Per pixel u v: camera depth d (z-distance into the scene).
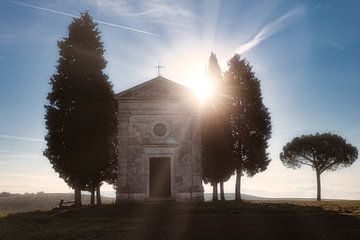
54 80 44.41
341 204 39.62
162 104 43.38
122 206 38.50
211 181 49.34
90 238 24.25
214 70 52.22
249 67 52.31
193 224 28.22
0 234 25.44
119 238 24.03
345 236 22.77
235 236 23.81
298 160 67.50
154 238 23.95
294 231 24.62
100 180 44.84
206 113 49.81
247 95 51.09
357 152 65.62
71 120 42.84
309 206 36.88
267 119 51.28
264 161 50.62
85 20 46.75
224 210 34.12
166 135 42.94
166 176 42.75
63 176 44.03
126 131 42.66
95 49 46.47
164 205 38.81
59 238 24.52
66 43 45.62
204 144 49.12
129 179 41.91
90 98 44.06
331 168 66.25
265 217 30.00
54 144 42.72
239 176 49.81
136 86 42.97
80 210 36.81
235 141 50.28
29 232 26.34
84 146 42.59
